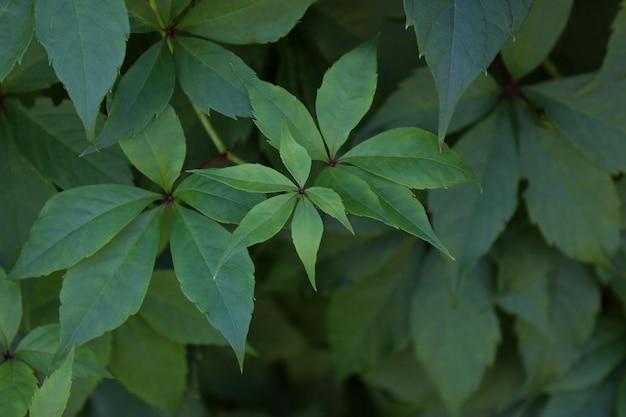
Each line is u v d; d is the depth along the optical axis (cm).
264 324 155
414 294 142
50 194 125
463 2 115
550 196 131
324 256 142
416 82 128
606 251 131
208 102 118
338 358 147
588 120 128
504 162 129
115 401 139
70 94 113
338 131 118
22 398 118
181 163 119
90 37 113
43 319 126
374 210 115
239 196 117
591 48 135
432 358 142
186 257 116
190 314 129
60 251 117
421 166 117
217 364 165
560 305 142
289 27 119
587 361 145
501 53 128
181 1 119
